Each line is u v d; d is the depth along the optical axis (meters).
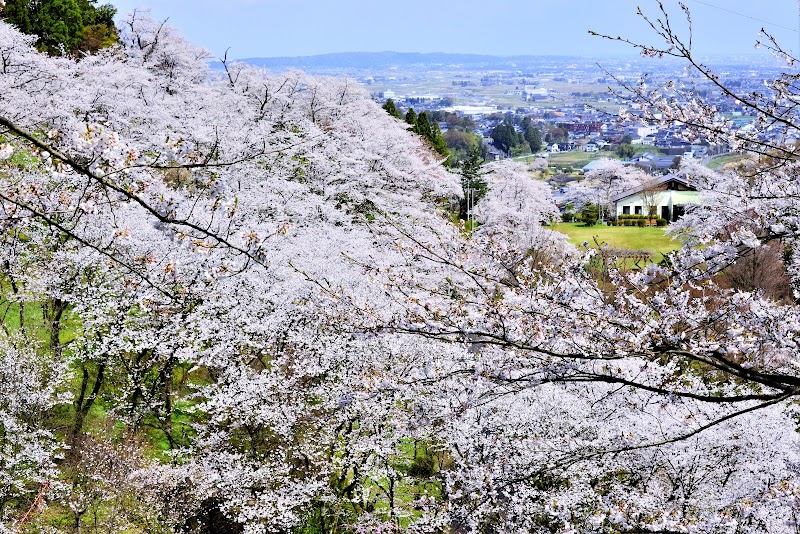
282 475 16.69
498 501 12.54
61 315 20.08
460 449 13.77
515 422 13.92
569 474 13.09
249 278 17.08
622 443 7.14
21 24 38.78
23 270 18.08
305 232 22.86
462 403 7.06
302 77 42.19
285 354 17.88
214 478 15.82
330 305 7.44
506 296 6.32
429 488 16.69
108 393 19.42
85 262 17.02
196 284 14.30
